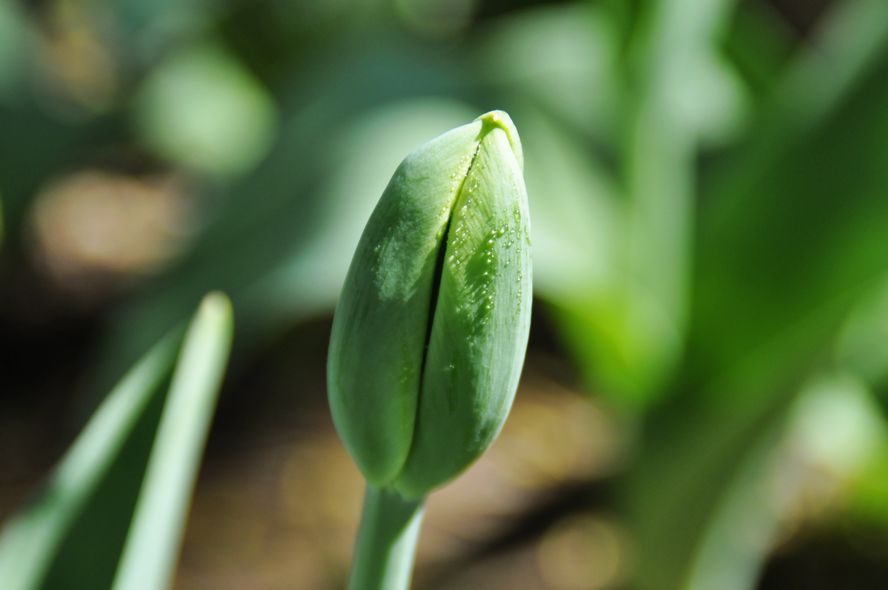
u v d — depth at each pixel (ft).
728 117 3.37
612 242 2.73
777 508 2.72
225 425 3.96
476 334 0.93
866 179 2.36
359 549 1.00
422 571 3.31
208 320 1.11
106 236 5.27
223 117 5.21
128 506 1.11
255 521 3.47
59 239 5.13
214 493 3.59
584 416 4.15
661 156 2.62
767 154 2.43
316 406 4.14
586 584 3.28
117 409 1.11
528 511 3.62
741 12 3.52
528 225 0.93
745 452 2.39
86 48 7.21
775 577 3.14
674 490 2.51
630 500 2.66
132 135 5.04
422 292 0.93
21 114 4.41
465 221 0.92
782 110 2.47
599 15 2.58
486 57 3.26
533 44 3.33
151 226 5.44
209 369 1.11
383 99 2.94
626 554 2.73
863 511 3.23
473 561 3.37
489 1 4.56
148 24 5.34
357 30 5.20
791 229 2.40
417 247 0.93
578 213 2.78
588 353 2.74
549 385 4.35
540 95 3.10
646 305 2.63
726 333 2.52
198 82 5.27
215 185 4.88
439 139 0.92
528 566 3.35
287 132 2.93
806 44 4.86
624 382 2.66
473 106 3.02
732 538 2.52
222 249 2.67
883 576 3.11
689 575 2.54
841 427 2.87
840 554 3.19
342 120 2.86
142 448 1.11
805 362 2.30
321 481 3.70
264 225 2.65
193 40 5.31
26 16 6.97
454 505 3.62
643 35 2.43
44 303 4.44
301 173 2.73
